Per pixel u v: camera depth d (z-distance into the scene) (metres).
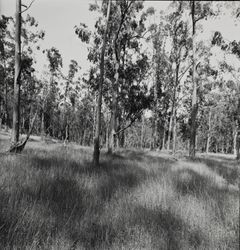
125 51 16.52
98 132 8.72
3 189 3.81
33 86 28.36
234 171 9.83
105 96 19.45
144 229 3.37
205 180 7.03
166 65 20.72
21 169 5.50
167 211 4.12
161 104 24.62
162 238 3.19
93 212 3.77
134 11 13.91
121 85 15.18
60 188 4.62
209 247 3.16
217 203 4.80
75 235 3.09
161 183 5.98
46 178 4.99
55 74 26.70
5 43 21.75
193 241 3.32
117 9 13.46
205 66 18.17
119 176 6.55
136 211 4.01
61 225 3.21
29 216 3.18
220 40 12.72
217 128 41.56
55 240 2.81
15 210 3.22
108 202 4.34
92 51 14.69
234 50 13.84
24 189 4.11
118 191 5.01
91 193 4.70
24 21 17.73
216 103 24.75
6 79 27.16
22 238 2.76
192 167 9.59
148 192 5.03
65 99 32.47
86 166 7.59
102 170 7.20
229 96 21.36
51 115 37.12
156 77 20.78
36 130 42.59
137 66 15.37
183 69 20.05
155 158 12.81
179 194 5.20
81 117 39.41
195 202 4.66
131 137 56.09
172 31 17.19
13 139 9.19
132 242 3.03
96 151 8.47
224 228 3.73
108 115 27.94
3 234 2.76
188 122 27.94
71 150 12.01
